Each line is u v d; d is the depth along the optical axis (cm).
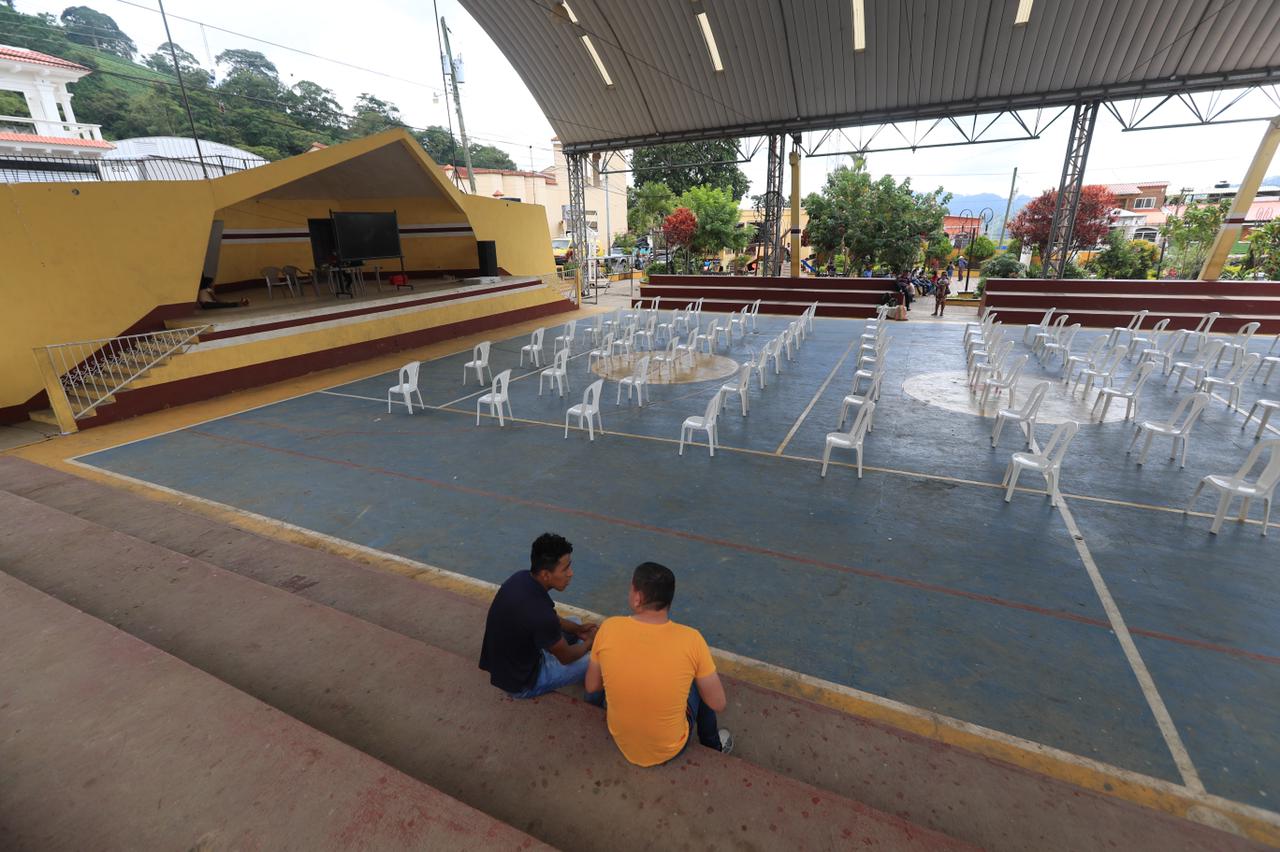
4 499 532
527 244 2089
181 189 1073
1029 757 296
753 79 1861
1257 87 1484
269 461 729
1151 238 4169
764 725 293
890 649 377
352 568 458
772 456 727
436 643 365
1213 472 656
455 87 2206
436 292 1577
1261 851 219
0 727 238
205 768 218
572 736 253
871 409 641
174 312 1090
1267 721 315
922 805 244
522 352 1302
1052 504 584
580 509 587
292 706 277
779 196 2159
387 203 1812
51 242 940
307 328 1230
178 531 524
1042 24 1488
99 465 728
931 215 2639
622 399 998
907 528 539
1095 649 373
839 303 2089
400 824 194
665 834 207
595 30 1839
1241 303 1616
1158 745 301
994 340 1122
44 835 194
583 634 325
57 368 958
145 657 284
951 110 1783
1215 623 398
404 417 909
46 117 3108
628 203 5341
